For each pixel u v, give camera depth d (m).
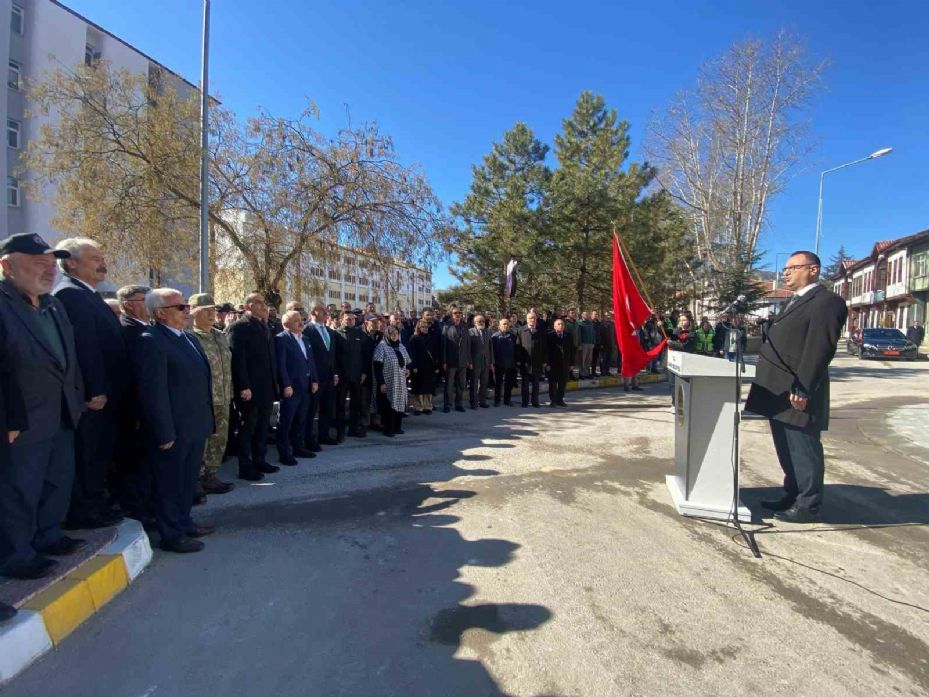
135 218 11.83
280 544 3.90
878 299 41.97
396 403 7.55
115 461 4.53
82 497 3.70
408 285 14.76
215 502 4.80
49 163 11.53
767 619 2.93
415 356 9.29
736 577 3.42
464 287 21.28
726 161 25.05
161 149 11.69
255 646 2.66
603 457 6.42
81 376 3.53
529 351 10.59
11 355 2.83
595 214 17.80
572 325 13.56
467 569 3.50
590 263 19.16
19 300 2.94
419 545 3.88
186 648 2.64
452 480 5.46
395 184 13.19
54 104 11.87
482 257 19.81
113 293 6.21
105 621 2.87
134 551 3.39
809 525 4.31
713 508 4.41
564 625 2.85
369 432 7.97
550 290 20.36
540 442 7.26
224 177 12.34
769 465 6.20
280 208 12.42
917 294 36.50
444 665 2.52
